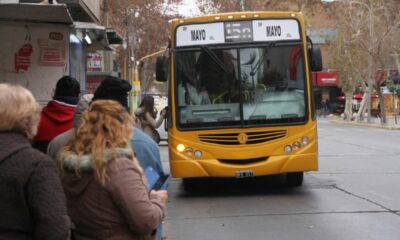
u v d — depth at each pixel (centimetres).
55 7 884
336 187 1222
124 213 320
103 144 324
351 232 799
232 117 1102
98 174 318
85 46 1552
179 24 1134
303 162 1096
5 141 289
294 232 808
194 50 1125
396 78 5675
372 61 4766
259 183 1306
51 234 281
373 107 6775
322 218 899
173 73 1121
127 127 339
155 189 400
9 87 298
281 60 1122
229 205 1041
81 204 324
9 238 282
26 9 908
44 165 288
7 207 283
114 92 432
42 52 1085
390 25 4353
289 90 1113
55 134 585
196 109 1108
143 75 5997
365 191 1162
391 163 1719
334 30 5947
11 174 282
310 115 1109
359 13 4500
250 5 5159
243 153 1091
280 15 1141
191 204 1066
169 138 1119
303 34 1133
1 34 1070
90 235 326
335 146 2455
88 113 337
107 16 2844
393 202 1034
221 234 807
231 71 1117
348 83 5544
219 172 1088
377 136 3250
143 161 418
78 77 1394
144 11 4625
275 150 1095
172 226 869
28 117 297
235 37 1128
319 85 7300
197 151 1096
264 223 875
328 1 4778
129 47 4106
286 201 1060
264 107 1107
